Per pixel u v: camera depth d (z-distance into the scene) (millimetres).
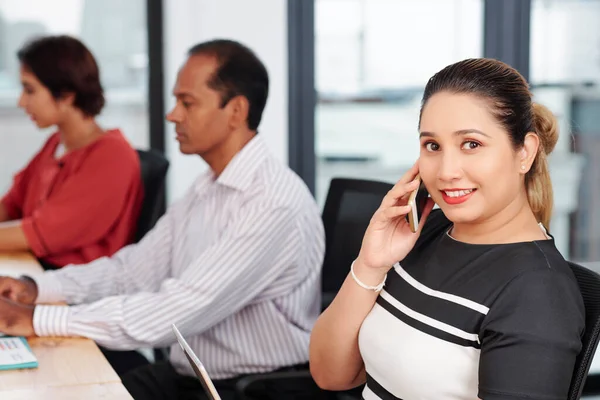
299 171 4207
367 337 1784
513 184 1593
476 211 1593
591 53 4172
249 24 4113
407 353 1654
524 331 1473
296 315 2420
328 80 4207
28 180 3656
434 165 1624
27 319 2143
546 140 1646
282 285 2393
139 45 4398
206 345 2430
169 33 4297
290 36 4117
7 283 2455
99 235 3252
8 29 4273
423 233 1824
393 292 1761
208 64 2414
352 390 2268
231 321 2408
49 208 3225
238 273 2279
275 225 2316
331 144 4262
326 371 1935
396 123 4297
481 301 1570
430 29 4215
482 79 1570
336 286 2543
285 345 2389
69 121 3326
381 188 2484
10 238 3207
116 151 3260
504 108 1558
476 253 1634
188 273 2281
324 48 4176
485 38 4109
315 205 2510
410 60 4238
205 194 2535
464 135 1563
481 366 1515
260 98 2467
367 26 4188
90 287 2602
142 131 4469
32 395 1753
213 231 2449
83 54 3297
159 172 3297
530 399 1431
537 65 4133
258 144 2449
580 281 1585
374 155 4301
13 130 4355
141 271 2689
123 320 2182
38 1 4289
